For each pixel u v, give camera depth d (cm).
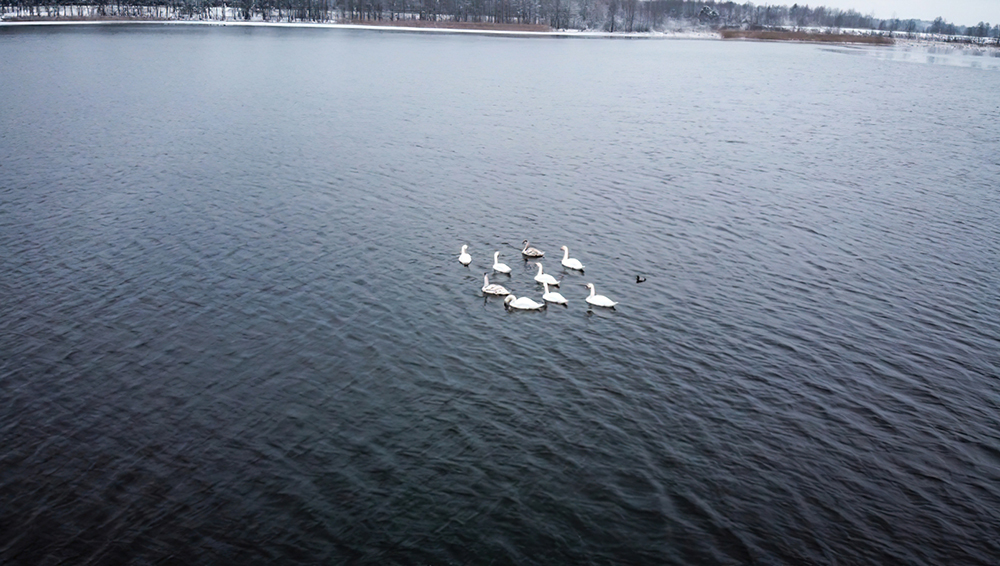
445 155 8850
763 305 5088
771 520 3123
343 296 5038
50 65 15475
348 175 7856
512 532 3019
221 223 6328
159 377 4053
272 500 3162
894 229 6694
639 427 3700
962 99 14912
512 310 4909
